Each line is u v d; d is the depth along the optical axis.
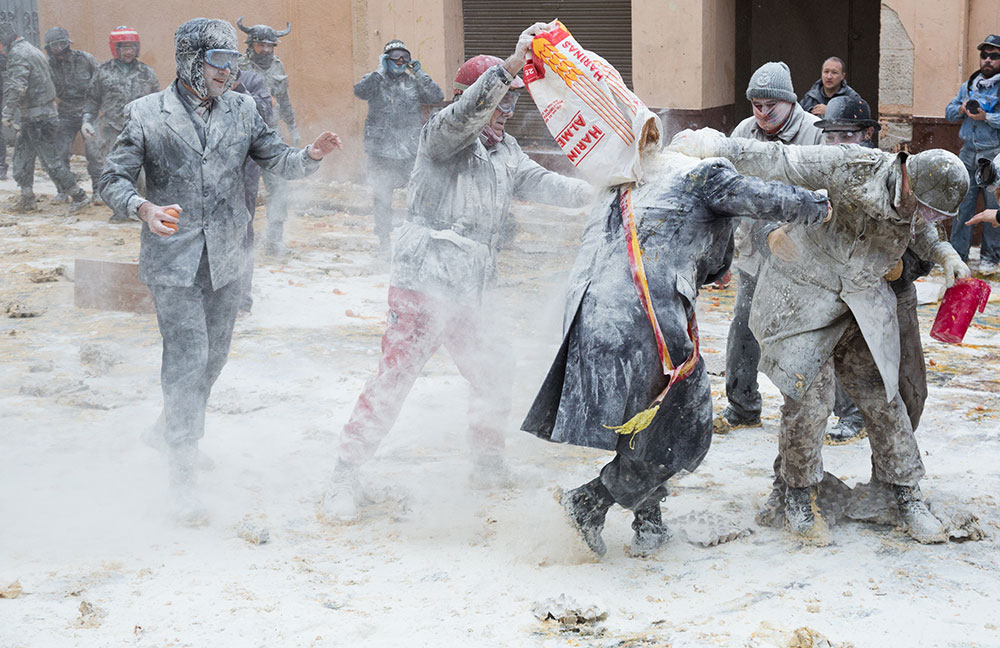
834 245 4.44
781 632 3.81
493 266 5.14
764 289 4.66
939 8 11.16
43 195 15.45
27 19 15.04
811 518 4.74
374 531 4.84
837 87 10.20
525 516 4.98
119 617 4.01
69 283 10.32
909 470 4.72
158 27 15.11
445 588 4.26
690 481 5.45
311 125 15.67
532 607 4.06
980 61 10.98
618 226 4.26
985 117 9.96
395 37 15.10
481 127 4.69
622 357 4.13
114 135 13.98
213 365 5.25
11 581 4.30
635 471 4.35
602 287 4.20
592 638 3.84
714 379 7.23
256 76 10.85
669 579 4.34
